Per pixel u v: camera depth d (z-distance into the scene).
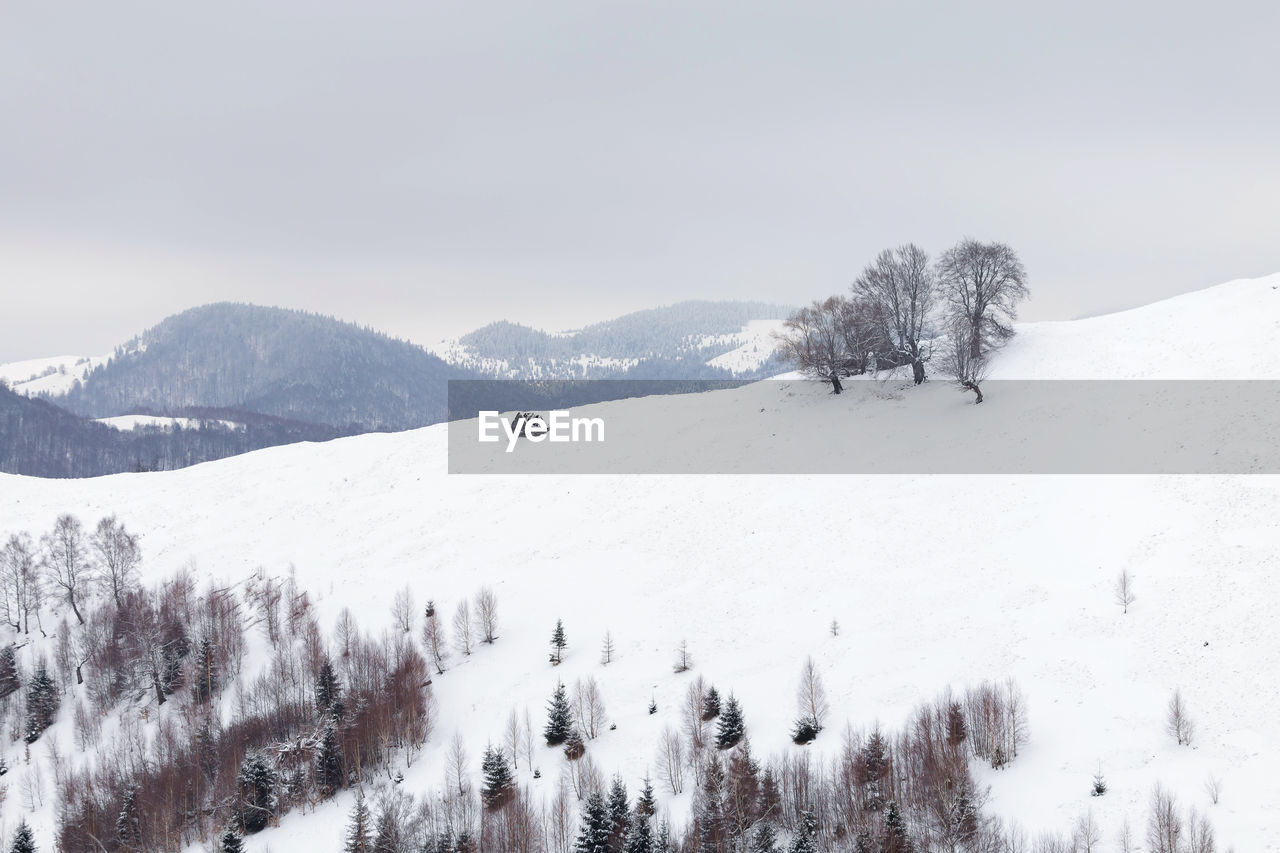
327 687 72.25
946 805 44.53
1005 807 46.03
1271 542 60.53
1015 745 50.00
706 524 87.88
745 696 61.59
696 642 70.31
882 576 72.00
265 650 82.50
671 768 54.84
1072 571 65.38
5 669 83.31
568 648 73.56
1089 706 52.06
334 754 65.31
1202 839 38.75
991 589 66.25
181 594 90.31
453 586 87.38
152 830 61.69
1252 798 41.91
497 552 92.19
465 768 61.06
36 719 78.25
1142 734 48.91
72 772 70.62
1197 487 69.19
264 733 70.31
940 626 63.62
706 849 47.09
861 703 57.47
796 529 82.62
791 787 50.88
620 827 49.94
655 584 80.00
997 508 76.56
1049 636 59.12
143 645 82.19
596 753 59.75
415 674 72.69
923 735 50.84
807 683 58.94
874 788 48.34
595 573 84.19
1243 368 82.69
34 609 92.62
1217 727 47.72
